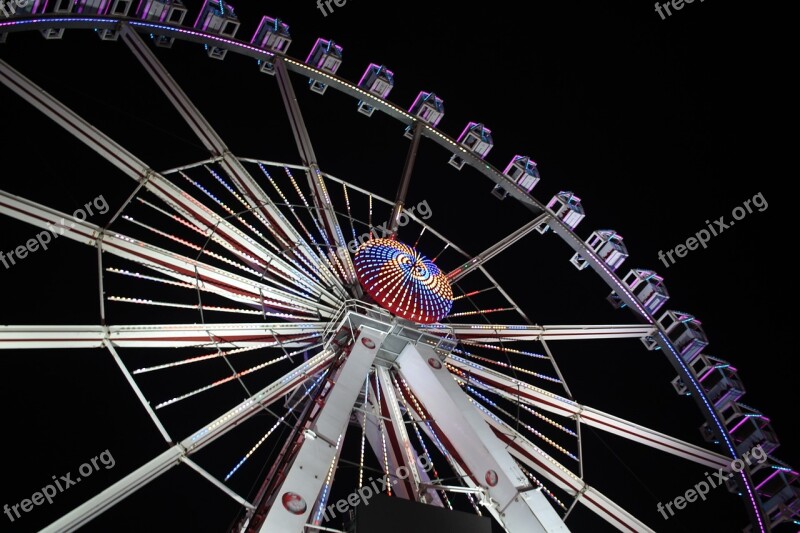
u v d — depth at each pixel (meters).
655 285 25.12
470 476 17.84
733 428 23.02
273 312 20.64
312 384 21.02
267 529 13.91
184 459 16.11
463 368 21.33
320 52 25.11
